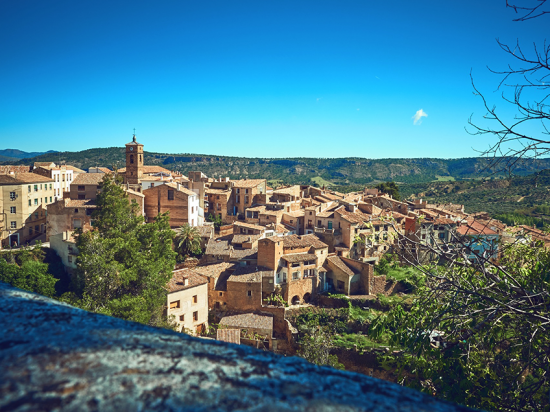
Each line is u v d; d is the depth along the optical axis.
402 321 9.42
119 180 62.09
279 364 2.67
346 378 2.57
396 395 2.37
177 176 104.56
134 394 2.07
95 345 2.63
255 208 87.12
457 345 8.47
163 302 44.12
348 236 69.62
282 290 60.12
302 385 2.36
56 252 58.66
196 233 69.69
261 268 59.31
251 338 50.22
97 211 54.44
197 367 2.46
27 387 2.03
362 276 63.44
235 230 75.81
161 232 52.00
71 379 2.15
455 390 8.28
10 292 3.81
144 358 2.51
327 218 74.25
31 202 76.19
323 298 61.62
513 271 9.57
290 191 99.69
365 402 2.22
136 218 52.66
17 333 2.76
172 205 77.06
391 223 10.28
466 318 8.45
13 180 72.50
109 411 1.90
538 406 7.40
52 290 49.50
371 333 9.70
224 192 96.75
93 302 37.69
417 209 82.31
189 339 2.97
